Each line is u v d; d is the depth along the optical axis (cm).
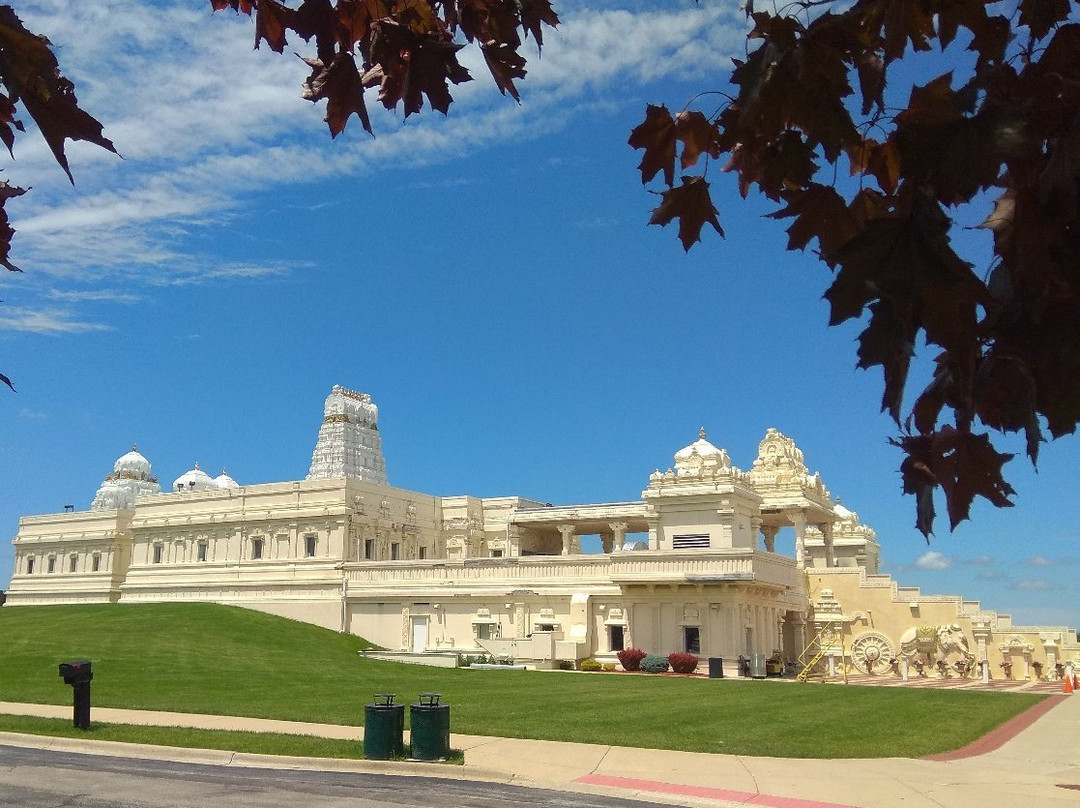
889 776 2045
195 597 8512
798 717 3138
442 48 358
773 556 6412
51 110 290
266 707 3116
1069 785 1984
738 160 344
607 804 1734
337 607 7594
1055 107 250
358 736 2456
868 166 309
